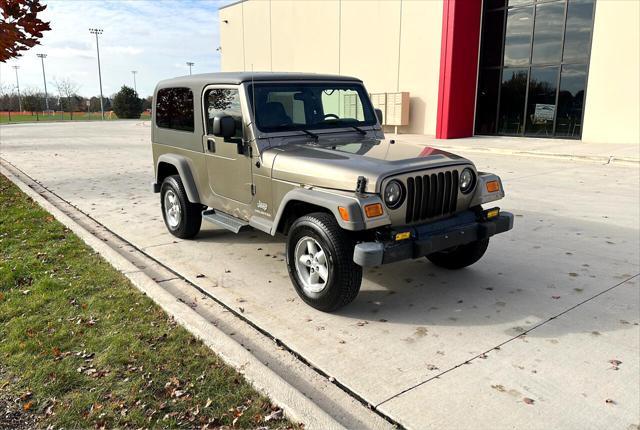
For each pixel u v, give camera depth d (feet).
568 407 9.54
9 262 17.13
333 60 80.12
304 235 13.61
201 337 11.90
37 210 25.05
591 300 14.39
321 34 81.20
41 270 16.48
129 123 148.97
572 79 55.42
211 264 17.76
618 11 48.98
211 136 17.46
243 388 10.09
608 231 21.21
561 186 31.04
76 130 105.81
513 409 9.48
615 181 32.42
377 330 12.74
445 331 12.66
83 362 10.99
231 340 11.69
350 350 11.75
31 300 14.08
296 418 9.07
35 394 9.91
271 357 11.58
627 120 50.14
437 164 13.48
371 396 9.95
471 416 9.30
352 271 12.84
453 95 61.21
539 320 13.20
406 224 13.23
